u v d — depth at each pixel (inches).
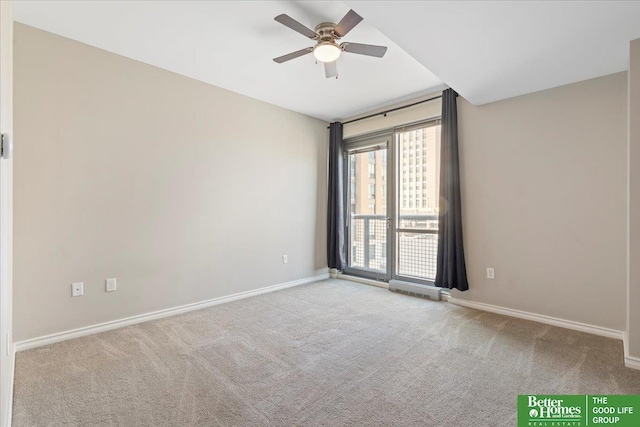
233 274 145.3
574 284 109.2
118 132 111.3
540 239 116.5
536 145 117.0
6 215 56.7
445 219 138.1
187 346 96.0
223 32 97.9
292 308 133.1
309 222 181.3
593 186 105.4
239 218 147.9
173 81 125.3
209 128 136.7
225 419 62.8
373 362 86.0
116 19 91.0
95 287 106.6
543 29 77.4
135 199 115.4
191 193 131.0
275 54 111.5
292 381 76.5
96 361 86.3
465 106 135.9
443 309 131.4
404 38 81.5
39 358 87.7
